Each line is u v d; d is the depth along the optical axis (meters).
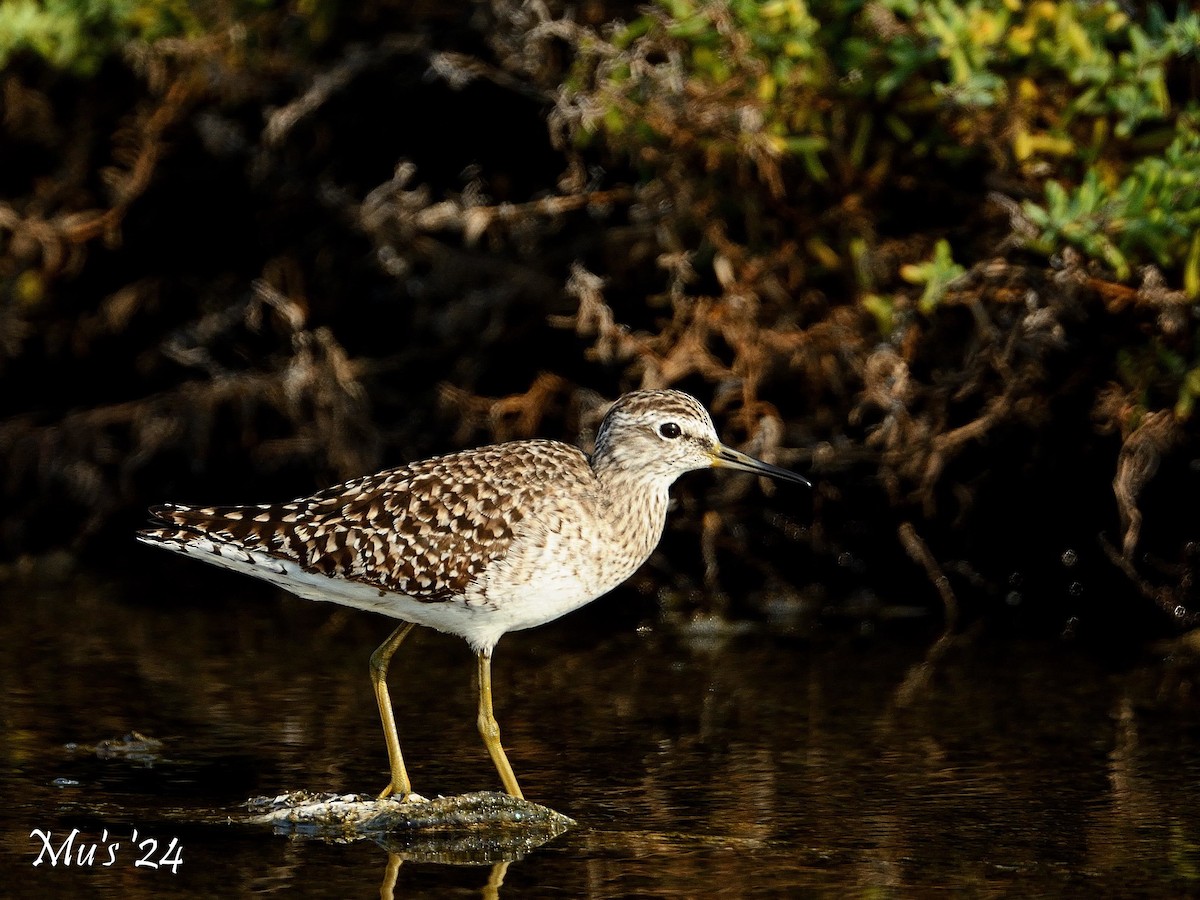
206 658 13.10
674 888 8.36
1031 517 14.77
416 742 10.94
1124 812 9.47
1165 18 13.63
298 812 9.44
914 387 13.75
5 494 16.73
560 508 10.02
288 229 16.16
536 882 8.49
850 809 9.56
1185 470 13.90
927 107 13.50
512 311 15.24
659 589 15.34
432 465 10.16
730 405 14.59
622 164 14.86
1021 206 13.12
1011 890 8.28
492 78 15.13
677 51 13.81
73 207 16.48
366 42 15.84
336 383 15.34
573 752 10.73
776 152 13.55
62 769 10.26
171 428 15.90
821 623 14.46
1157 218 12.32
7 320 16.27
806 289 14.25
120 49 15.96
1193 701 11.90
